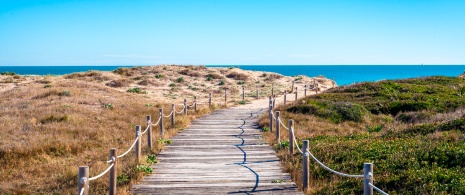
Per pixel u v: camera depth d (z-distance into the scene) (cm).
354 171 1202
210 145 1809
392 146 1400
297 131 2102
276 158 1543
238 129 2242
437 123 1744
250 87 5259
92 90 3794
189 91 4703
